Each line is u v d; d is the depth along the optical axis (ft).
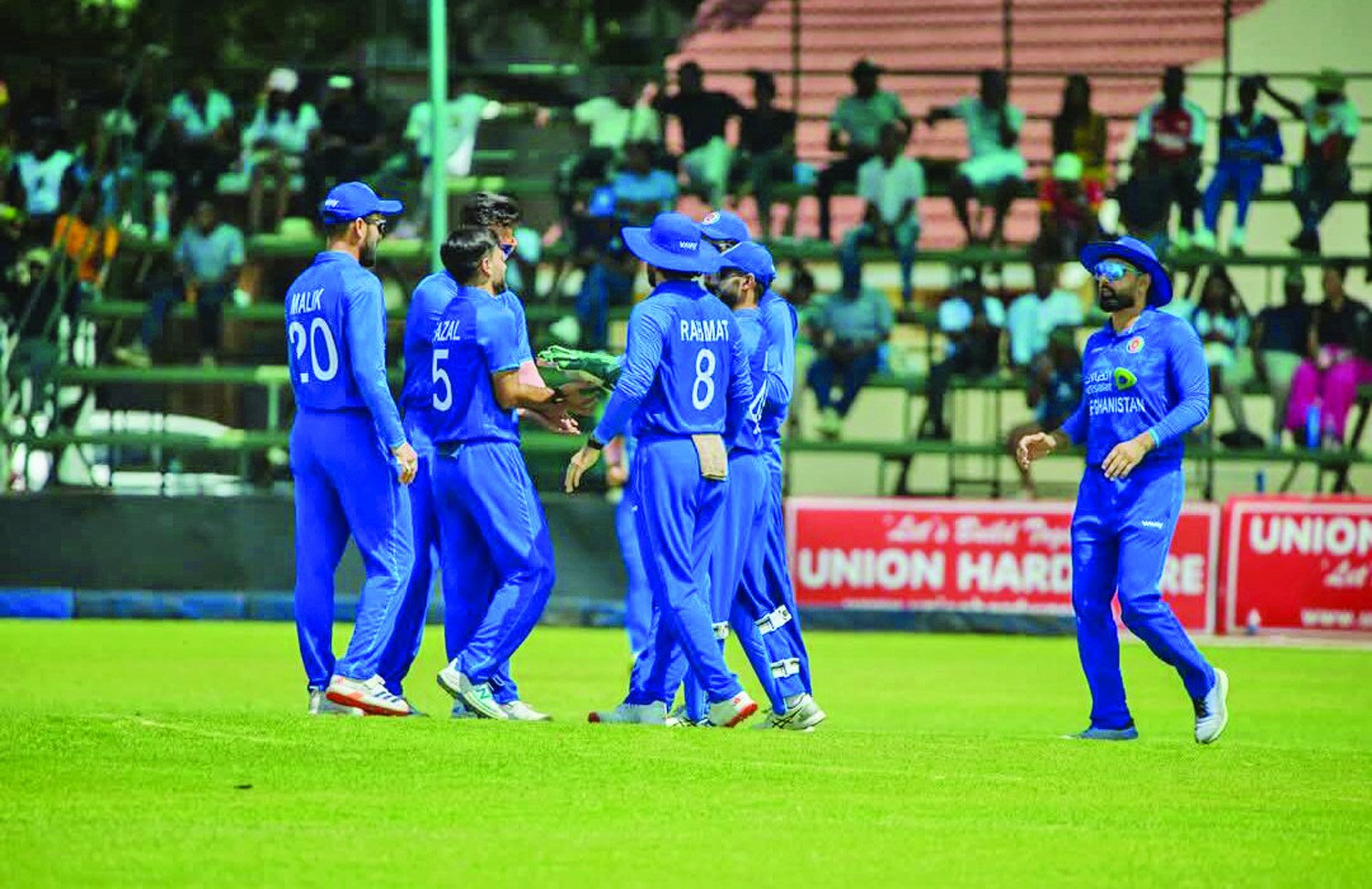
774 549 126.00
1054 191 278.26
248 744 103.50
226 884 75.66
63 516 243.40
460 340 118.83
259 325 310.86
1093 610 121.39
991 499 257.14
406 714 117.50
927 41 357.41
